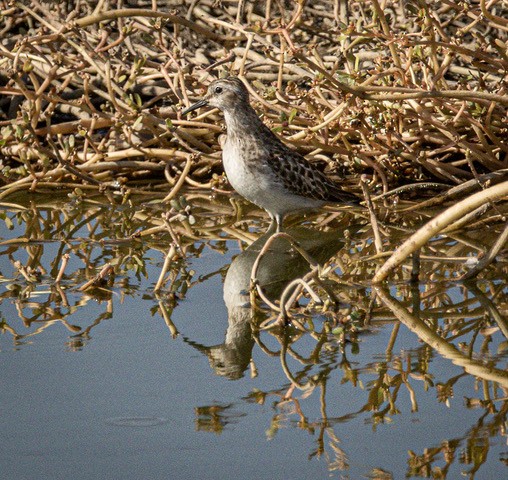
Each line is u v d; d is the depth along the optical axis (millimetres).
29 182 13562
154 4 14273
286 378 7941
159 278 10078
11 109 14953
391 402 7465
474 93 10805
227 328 9055
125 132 13734
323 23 16688
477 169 13922
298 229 12469
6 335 8805
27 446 6766
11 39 16125
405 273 10547
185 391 7664
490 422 7109
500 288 10016
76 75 14102
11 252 11367
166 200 13438
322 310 9438
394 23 15305
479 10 13953
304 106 13609
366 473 6395
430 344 8633
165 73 14195
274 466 6508
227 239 12016
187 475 6379
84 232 12156
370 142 13516
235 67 14797
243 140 12070
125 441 6840
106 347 8531
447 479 6297
